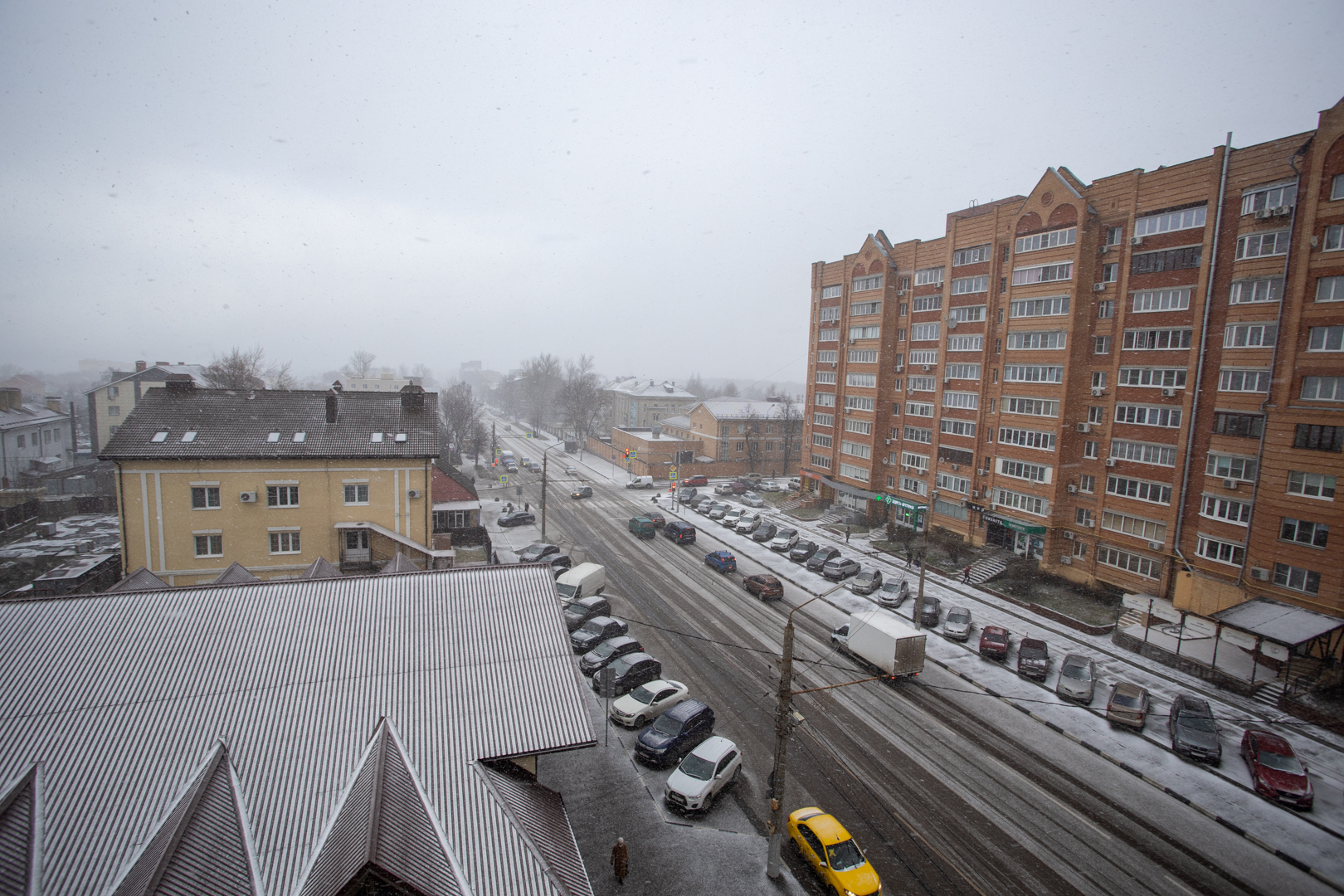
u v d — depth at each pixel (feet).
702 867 56.34
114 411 237.45
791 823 59.21
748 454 259.39
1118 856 58.34
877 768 70.59
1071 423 126.82
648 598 120.26
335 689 51.03
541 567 65.57
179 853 37.32
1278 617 85.30
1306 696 84.07
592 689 86.22
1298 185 93.15
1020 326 135.23
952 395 153.38
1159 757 73.82
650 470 240.32
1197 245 106.52
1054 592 124.77
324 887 36.32
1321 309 90.63
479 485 231.30
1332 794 67.36
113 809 41.22
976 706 84.94
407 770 45.75
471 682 53.42
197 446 106.63
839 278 189.57
